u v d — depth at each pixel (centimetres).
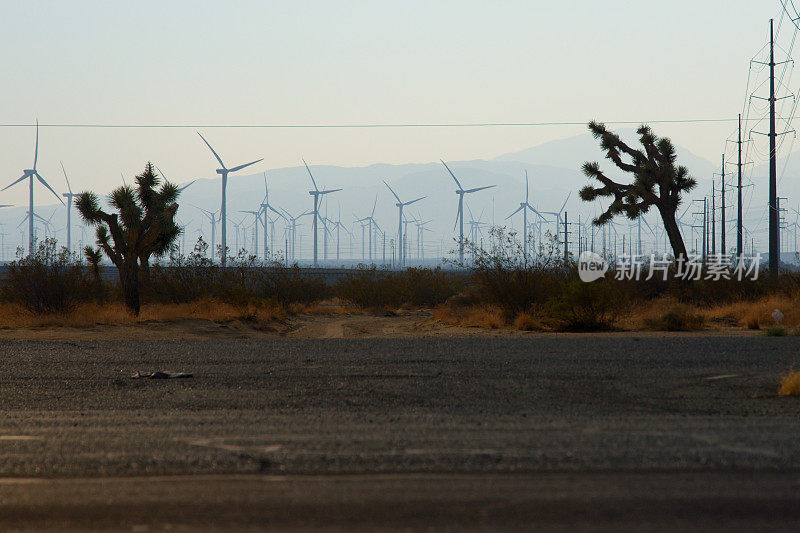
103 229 6894
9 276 6694
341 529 1129
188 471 1464
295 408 2261
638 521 1155
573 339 4491
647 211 8512
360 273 11612
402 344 4278
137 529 1141
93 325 5791
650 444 1655
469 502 1251
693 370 3075
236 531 1127
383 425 1925
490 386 2691
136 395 2553
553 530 1118
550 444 1661
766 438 1720
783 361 3328
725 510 1205
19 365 3378
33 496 1309
